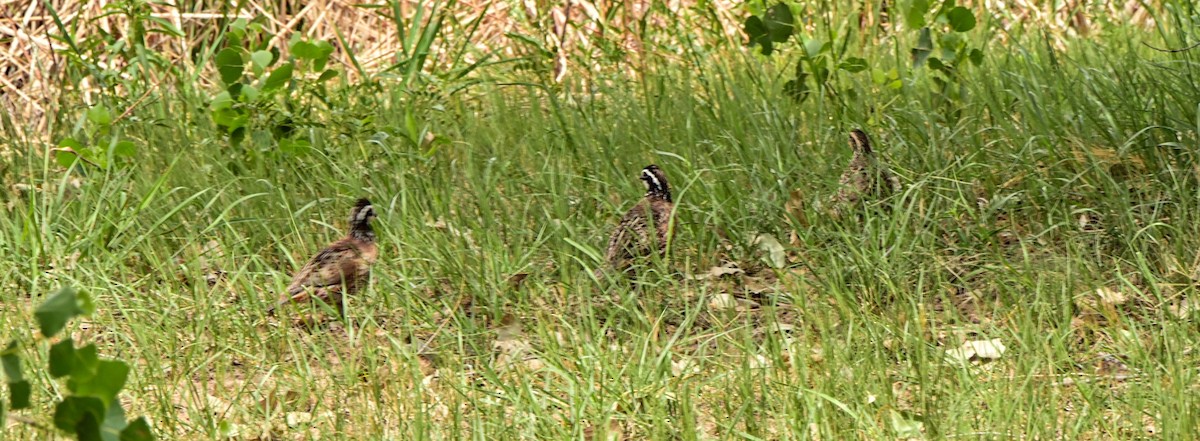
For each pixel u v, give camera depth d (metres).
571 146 14.29
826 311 10.01
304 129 14.88
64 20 19.39
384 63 19.55
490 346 10.22
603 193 13.28
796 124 14.03
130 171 13.73
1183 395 8.20
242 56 16.66
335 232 12.92
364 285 11.20
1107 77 14.09
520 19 18.75
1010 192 12.35
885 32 18.52
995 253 11.09
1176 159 12.07
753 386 8.85
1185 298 10.23
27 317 10.77
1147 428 8.22
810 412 8.12
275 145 14.42
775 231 11.95
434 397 9.08
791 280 10.95
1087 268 10.62
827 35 17.62
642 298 10.86
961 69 15.86
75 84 17.12
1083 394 8.16
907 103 14.55
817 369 9.12
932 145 12.78
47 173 14.42
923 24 14.20
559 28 19.31
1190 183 11.72
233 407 9.32
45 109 16.94
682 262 11.63
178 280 11.80
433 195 12.84
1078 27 18.72
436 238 11.80
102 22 19.28
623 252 11.29
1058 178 12.16
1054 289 10.24
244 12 19.67
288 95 14.90
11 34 19.59
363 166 14.15
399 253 11.64
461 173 13.95
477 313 10.84
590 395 8.66
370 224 11.36
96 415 4.79
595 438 8.14
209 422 8.63
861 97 14.92
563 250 11.72
